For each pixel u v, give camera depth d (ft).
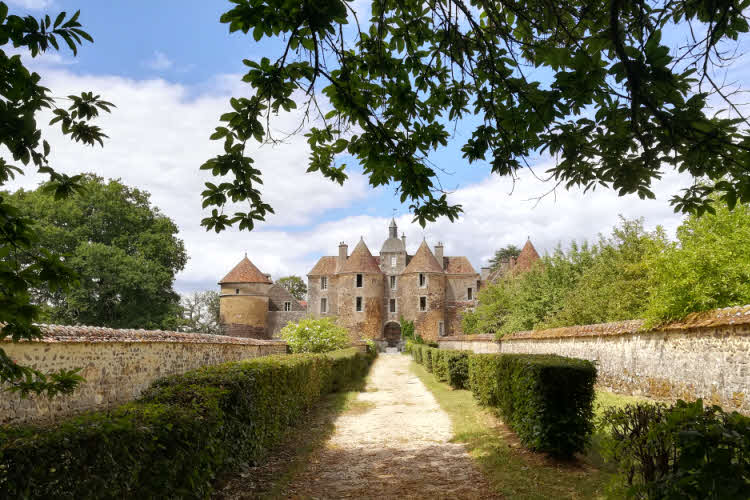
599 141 12.12
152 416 11.87
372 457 22.97
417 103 16.65
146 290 108.88
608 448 9.97
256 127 13.76
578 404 20.45
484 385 35.58
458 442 25.49
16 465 7.87
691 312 30.66
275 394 24.94
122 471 9.89
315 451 23.99
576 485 17.06
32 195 106.01
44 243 99.35
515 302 81.61
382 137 15.69
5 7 10.14
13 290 9.73
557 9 11.75
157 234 117.70
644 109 10.69
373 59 15.05
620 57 9.43
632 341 36.65
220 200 14.80
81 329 33.76
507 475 18.78
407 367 90.68
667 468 8.39
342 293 171.32
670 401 31.65
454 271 180.45
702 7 10.85
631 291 53.72
